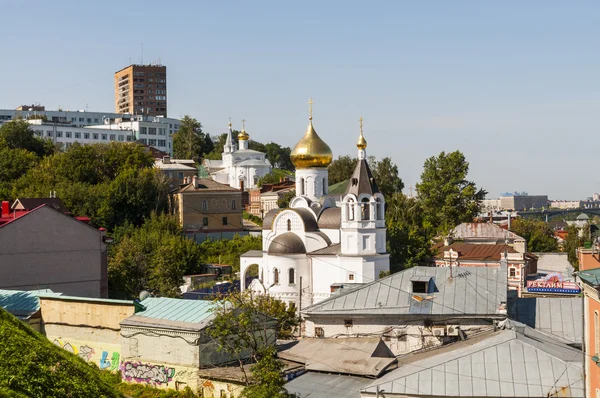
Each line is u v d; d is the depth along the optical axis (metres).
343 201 92.75
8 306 53.88
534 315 52.50
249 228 156.75
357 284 66.44
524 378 40.12
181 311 48.38
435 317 52.56
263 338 49.16
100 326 49.94
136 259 95.12
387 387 40.66
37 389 35.84
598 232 86.12
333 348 50.38
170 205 149.75
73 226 72.31
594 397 33.97
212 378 44.12
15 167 159.00
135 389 46.34
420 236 113.62
